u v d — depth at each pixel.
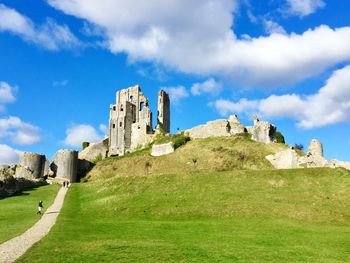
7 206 58.31
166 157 116.75
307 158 90.88
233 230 40.69
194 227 42.22
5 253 27.36
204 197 56.75
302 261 28.17
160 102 159.38
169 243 32.97
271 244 34.12
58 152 114.25
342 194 56.72
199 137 129.62
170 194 60.09
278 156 100.19
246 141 117.81
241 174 70.25
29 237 34.00
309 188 60.62
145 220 47.88
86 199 65.12
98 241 33.12
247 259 28.03
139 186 67.56
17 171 103.56
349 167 82.31
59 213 51.66
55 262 25.20
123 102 152.88
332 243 35.03
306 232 39.97
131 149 144.25
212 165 104.88
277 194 57.19
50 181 101.62
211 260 27.28
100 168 121.31
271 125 123.94
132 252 28.73
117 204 56.62
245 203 52.50
